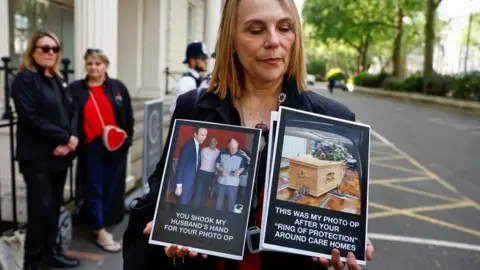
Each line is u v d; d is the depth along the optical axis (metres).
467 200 6.49
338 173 1.36
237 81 1.54
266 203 1.32
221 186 1.38
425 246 4.64
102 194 4.27
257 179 1.43
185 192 1.38
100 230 4.18
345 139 1.40
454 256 4.40
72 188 4.93
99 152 4.18
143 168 5.04
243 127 1.42
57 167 3.49
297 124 1.38
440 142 11.56
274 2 1.45
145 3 9.84
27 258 3.45
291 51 1.51
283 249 1.30
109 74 5.06
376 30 35.25
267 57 1.43
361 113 18.72
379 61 57.72
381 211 5.86
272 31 1.43
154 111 5.16
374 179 7.69
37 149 3.39
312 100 1.55
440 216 5.70
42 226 3.47
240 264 1.43
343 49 49.75
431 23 27.55
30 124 3.32
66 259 3.77
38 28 7.69
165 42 10.40
